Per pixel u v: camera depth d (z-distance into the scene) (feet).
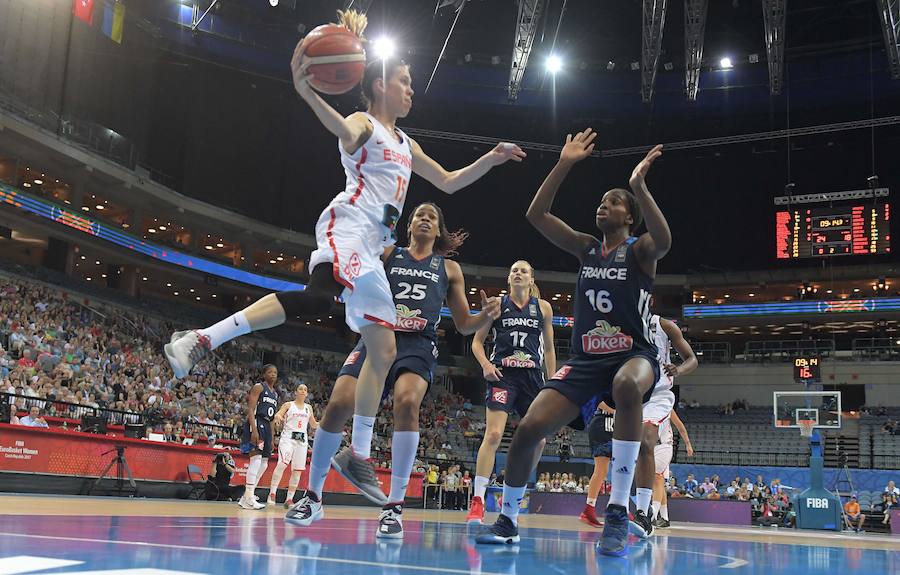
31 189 101.81
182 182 117.39
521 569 8.55
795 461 109.19
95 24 97.04
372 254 11.94
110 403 57.93
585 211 133.28
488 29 116.98
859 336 138.62
